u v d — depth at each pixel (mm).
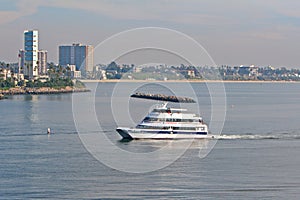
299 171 141000
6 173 136625
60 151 166875
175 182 130000
